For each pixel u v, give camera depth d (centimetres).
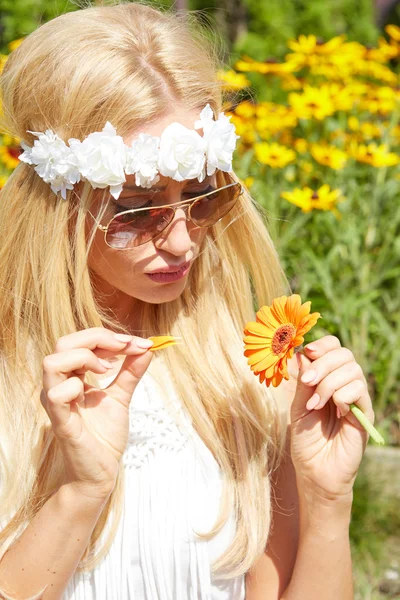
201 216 151
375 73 468
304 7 827
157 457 159
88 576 154
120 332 169
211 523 157
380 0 1008
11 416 158
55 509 138
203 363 168
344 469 150
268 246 175
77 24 151
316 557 153
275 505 171
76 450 134
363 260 411
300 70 486
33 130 154
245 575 167
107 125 143
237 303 175
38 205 156
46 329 157
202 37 170
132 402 161
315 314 133
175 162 142
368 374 415
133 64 146
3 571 139
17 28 597
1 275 161
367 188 420
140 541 155
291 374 181
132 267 150
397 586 310
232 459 165
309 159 416
